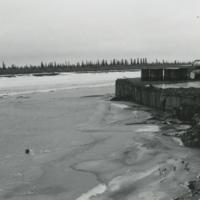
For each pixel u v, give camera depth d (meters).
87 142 27.36
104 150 24.77
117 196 16.61
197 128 26.53
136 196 16.36
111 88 83.25
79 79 129.62
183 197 15.52
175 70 57.44
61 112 45.00
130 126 33.00
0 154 24.55
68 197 16.84
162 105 41.28
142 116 38.66
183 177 18.33
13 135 30.91
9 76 167.75
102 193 17.09
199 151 23.39
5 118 41.16
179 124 32.53
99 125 34.34
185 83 50.59
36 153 24.67
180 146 24.80
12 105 54.53
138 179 18.61
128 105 49.47
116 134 29.67
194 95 34.25
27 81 123.69
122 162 21.80
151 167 20.41
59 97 65.06
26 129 33.56
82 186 18.11
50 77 153.00
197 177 18.11
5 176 19.95
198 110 32.56
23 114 44.25
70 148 25.75
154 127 31.84
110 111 44.00
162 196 16.08
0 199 16.80
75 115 41.84
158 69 57.97
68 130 32.41
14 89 87.50
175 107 37.16
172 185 17.33
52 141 28.17
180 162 20.89
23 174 20.25
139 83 52.81
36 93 75.50
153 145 25.31
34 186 18.38
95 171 20.33
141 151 23.88
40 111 46.75
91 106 49.97
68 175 19.86
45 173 20.33
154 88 44.28
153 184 17.70
